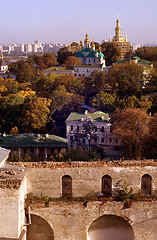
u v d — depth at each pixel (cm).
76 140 11531
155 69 19975
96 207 4803
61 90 15738
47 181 4934
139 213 4850
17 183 4300
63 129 14112
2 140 10406
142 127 9394
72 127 11700
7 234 4366
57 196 4956
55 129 13600
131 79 16375
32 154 10156
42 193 4953
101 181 5025
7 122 13325
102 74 17638
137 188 5009
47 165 4922
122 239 5041
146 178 5091
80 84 17388
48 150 10206
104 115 11975
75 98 15525
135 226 4875
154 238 4894
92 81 17975
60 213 4797
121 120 9819
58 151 10212
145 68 17550
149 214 4856
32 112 12950
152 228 4878
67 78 17900
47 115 14538
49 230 4994
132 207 4828
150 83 16950
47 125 14012
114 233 5066
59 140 10400
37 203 4756
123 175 4981
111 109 14362
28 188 4928
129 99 13600
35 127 12862
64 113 14850
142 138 9131
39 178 4925
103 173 4969
